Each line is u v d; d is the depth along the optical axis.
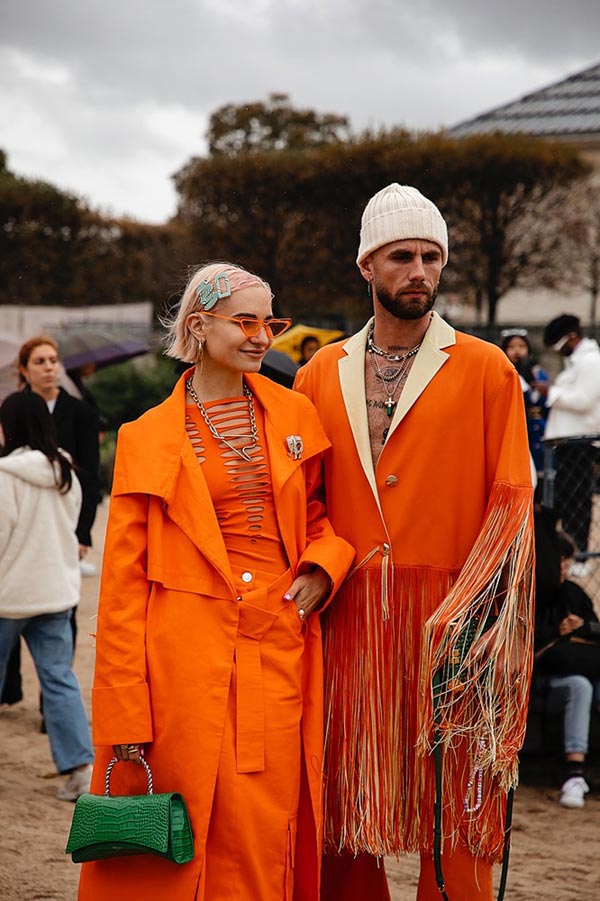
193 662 3.12
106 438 18.88
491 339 28.72
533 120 35.69
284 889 3.16
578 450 8.79
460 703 3.21
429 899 3.33
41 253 33.56
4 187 33.25
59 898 4.20
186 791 3.08
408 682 3.34
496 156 28.16
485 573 3.24
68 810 5.13
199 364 3.38
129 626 3.13
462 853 3.28
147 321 31.34
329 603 3.41
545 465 7.48
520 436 3.34
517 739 3.24
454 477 3.36
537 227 29.64
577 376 9.38
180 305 3.38
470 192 28.55
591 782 5.51
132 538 3.18
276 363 5.31
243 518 3.26
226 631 3.15
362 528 3.39
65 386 9.59
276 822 3.13
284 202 28.34
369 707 3.34
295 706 3.21
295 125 38.97
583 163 29.45
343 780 3.35
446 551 3.36
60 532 5.38
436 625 3.22
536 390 10.12
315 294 28.55
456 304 30.73
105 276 34.47
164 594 3.17
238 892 3.08
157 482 3.17
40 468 5.30
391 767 3.32
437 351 3.38
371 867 3.52
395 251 3.33
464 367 3.37
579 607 5.77
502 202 28.81
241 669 3.14
